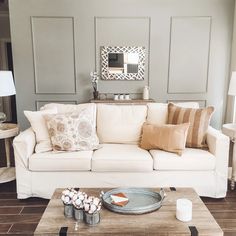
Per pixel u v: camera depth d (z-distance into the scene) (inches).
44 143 103.8
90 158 98.3
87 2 181.8
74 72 190.4
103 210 65.3
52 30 184.4
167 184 99.3
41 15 181.9
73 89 192.7
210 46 188.5
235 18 188.2
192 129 106.3
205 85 193.9
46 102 193.3
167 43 187.8
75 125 103.3
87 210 58.7
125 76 191.2
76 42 186.4
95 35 185.9
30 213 93.4
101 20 184.2
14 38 183.9
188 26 185.8
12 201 102.2
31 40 184.7
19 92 190.9
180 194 73.6
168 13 184.1
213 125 198.8
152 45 187.9
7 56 278.1
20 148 97.3
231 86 115.8
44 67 188.9
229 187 114.1
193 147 107.5
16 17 181.6
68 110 116.0
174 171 98.8
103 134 115.6
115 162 97.3
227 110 200.2
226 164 99.3
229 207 97.3
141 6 182.9
